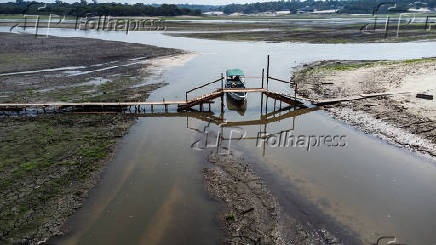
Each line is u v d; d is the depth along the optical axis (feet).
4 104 119.03
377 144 91.81
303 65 202.69
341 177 75.72
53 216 62.39
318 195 68.69
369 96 125.49
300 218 61.57
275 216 62.08
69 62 207.72
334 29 402.11
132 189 71.72
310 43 296.51
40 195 68.39
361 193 69.36
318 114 118.11
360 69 173.06
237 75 140.15
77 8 649.20
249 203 66.08
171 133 103.09
